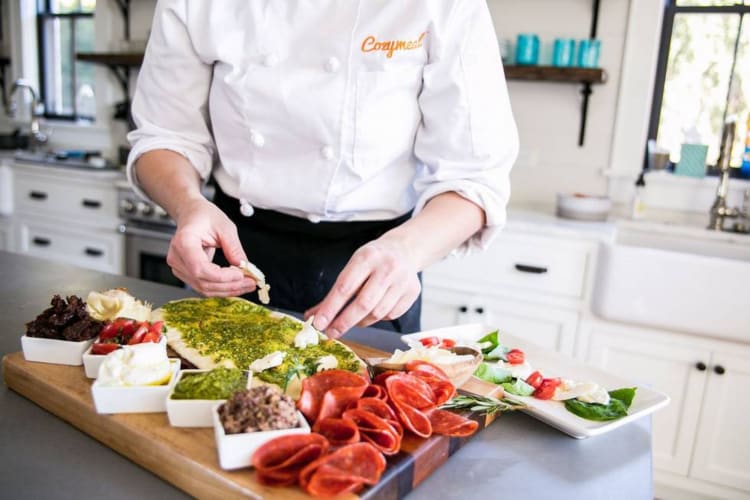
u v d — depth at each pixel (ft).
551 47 8.36
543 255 7.09
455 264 7.52
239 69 3.35
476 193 3.08
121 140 11.79
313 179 3.43
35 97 12.01
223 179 3.77
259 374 2.56
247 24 3.29
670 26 8.09
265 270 3.75
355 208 3.50
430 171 3.47
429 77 3.26
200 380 2.21
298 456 1.85
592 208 7.55
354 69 3.23
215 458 1.96
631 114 8.09
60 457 2.13
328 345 2.91
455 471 2.17
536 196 8.81
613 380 3.09
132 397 2.21
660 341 6.65
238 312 3.33
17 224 11.19
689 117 8.25
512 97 8.68
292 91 3.28
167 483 2.02
